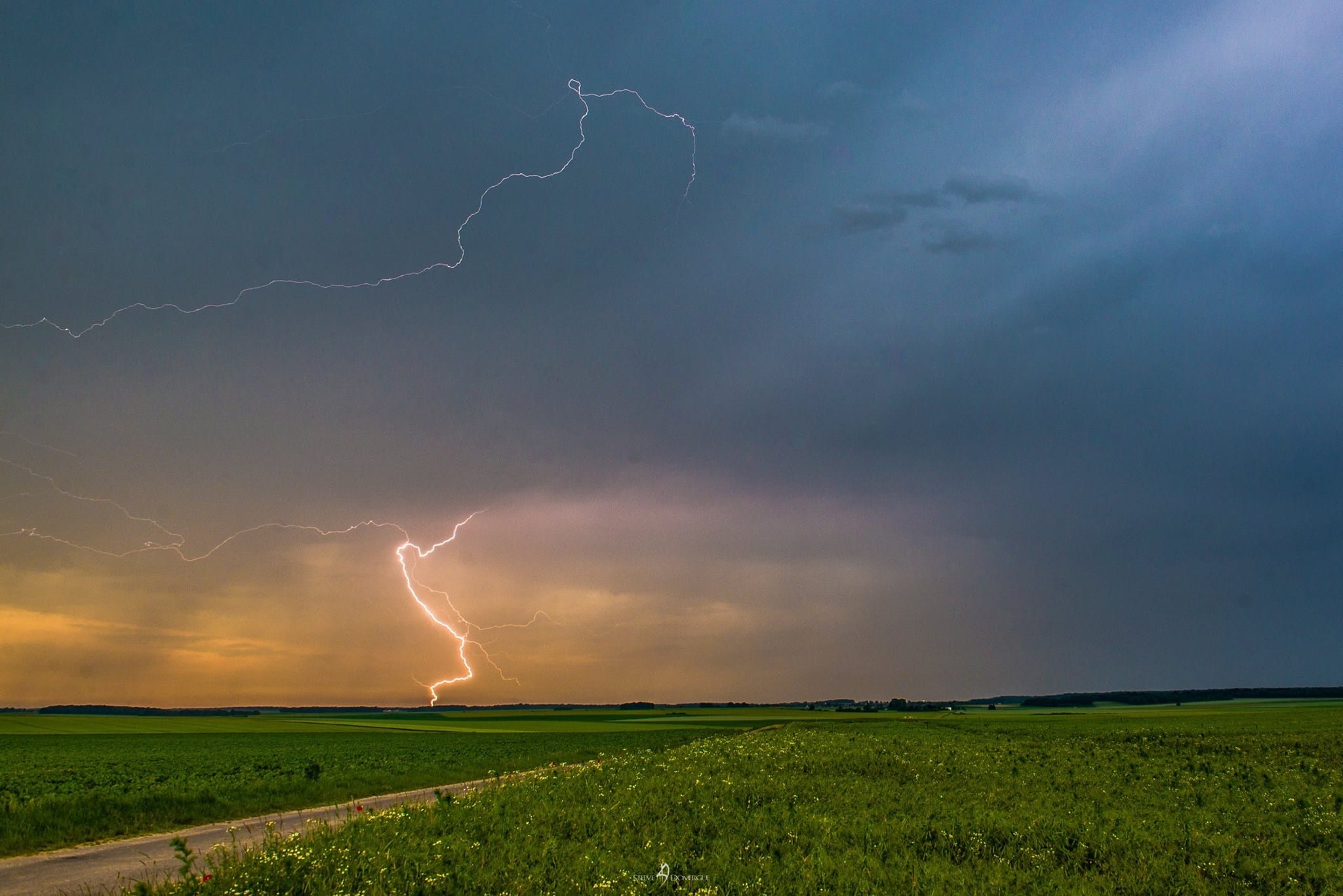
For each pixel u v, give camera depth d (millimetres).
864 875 12062
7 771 46438
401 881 11391
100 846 18609
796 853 13555
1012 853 14422
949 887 11820
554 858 13039
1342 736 51938
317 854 12477
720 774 24891
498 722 154500
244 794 27797
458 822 15953
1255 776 28906
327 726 138250
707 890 11188
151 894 11195
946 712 164875
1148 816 18453
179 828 21391
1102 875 13078
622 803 18359
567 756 53969
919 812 18094
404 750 66312
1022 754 37500
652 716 182250
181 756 61031
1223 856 14102
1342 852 15328
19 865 16172
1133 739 53125
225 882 11164
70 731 112312
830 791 21156
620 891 11148
